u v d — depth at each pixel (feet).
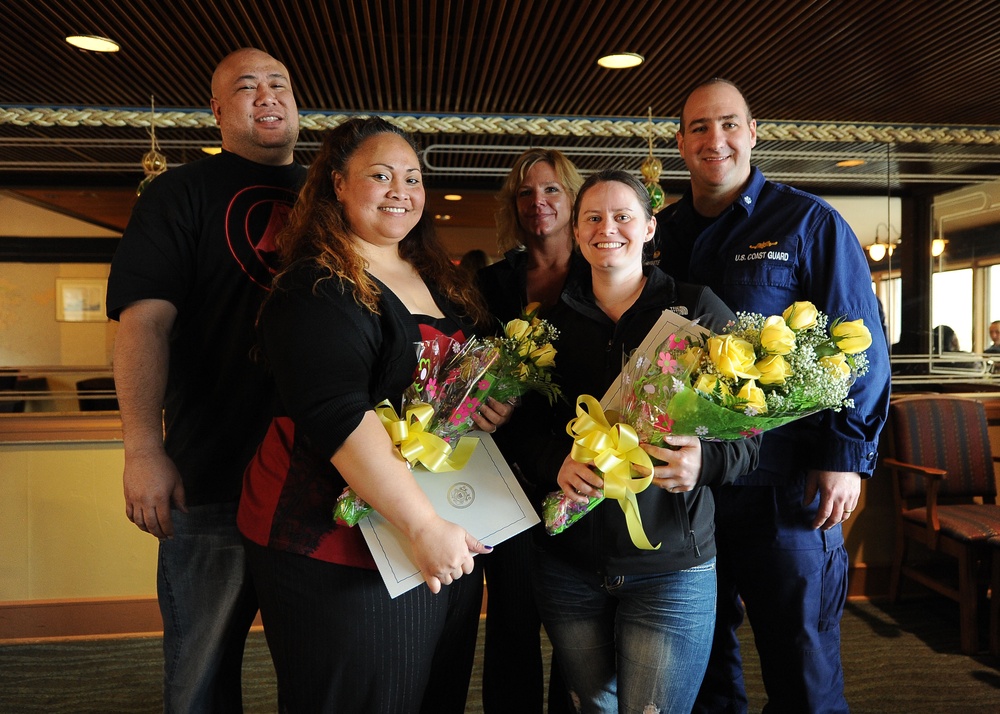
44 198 12.50
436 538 4.34
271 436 5.04
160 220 5.55
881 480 11.78
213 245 5.63
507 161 13.87
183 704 5.79
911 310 13.51
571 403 5.37
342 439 4.31
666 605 5.06
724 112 6.53
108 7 8.70
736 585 6.72
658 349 4.73
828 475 6.14
